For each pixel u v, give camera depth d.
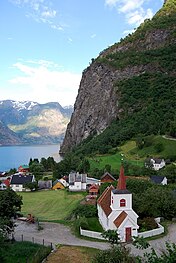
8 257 50.72
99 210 74.12
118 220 63.16
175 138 183.62
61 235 65.69
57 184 143.38
